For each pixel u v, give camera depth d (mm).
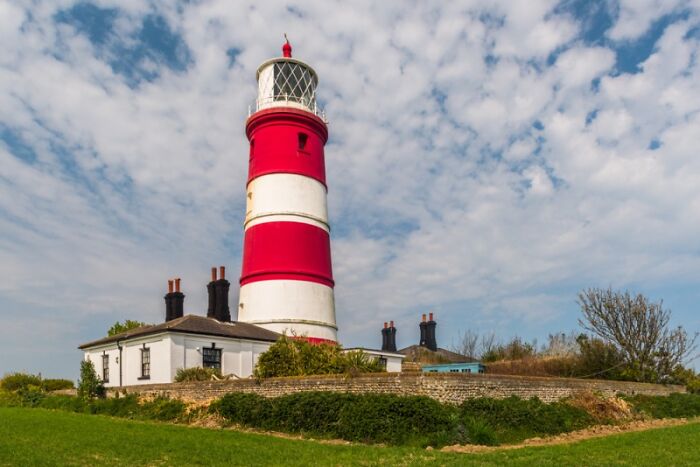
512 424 20641
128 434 18891
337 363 24422
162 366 28281
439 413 19406
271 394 23031
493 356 48031
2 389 37281
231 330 30312
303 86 36031
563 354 43406
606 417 25141
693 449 17141
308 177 34219
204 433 19422
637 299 38719
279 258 32469
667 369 37031
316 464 14414
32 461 13977
